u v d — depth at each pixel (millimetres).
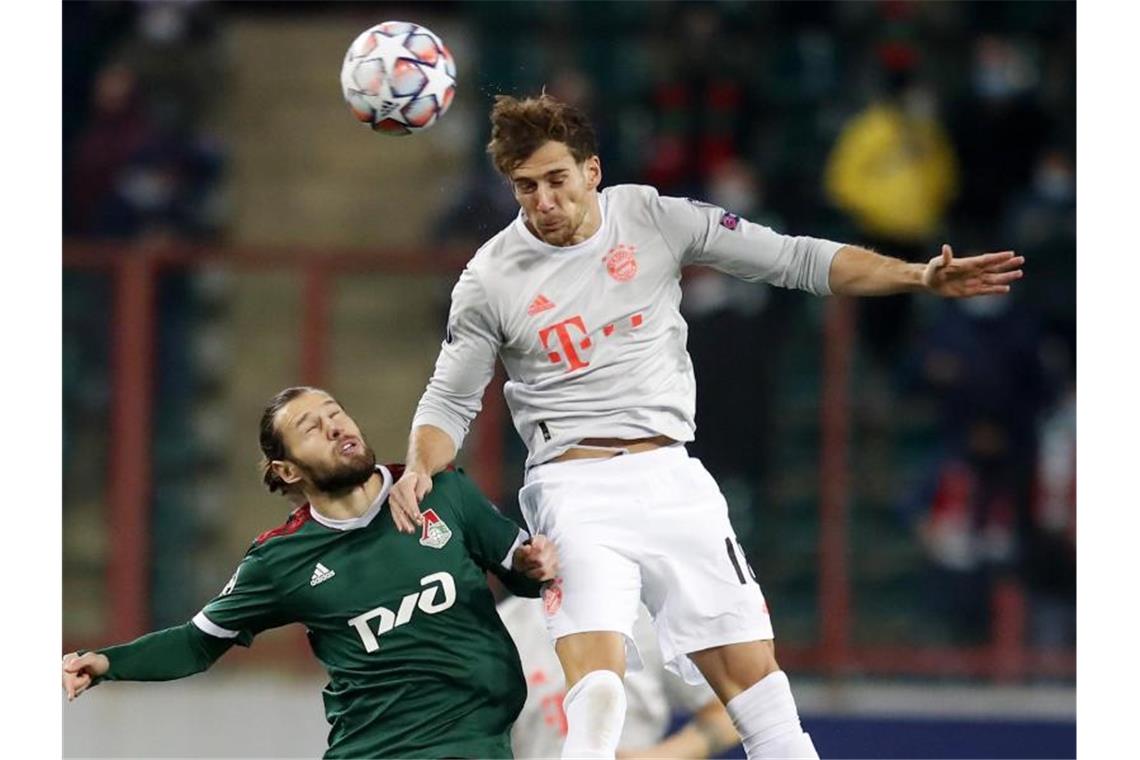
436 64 22672
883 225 48656
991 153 49750
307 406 23312
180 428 41656
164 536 41219
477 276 22656
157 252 41531
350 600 23219
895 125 49000
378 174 56812
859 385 44844
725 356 40188
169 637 23531
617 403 22391
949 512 43500
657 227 22594
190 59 56344
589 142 22250
